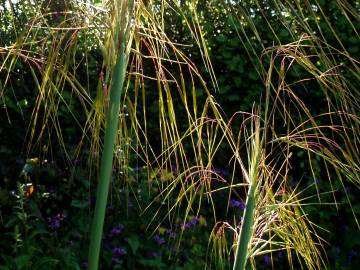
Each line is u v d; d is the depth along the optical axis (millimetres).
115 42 1195
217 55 4129
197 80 4137
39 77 3734
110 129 1191
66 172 3654
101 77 1328
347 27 3922
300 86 4020
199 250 3549
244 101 4113
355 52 3926
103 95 1314
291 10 1141
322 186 4000
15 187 3654
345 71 3895
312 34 1134
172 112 1407
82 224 3475
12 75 3682
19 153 3756
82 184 3635
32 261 3248
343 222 4070
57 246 3377
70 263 3260
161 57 1436
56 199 3566
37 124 3746
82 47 3512
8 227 3318
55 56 1331
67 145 3740
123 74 1205
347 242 4008
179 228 3625
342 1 1128
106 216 3564
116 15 1196
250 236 1430
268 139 3951
